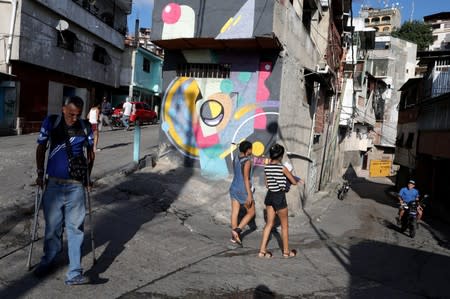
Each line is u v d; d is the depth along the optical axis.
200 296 4.57
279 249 6.92
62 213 4.36
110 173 9.30
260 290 4.94
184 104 10.41
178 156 10.47
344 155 32.84
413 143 23.50
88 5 25.20
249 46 9.62
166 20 9.54
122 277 4.75
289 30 10.27
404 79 46.09
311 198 15.52
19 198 6.72
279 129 9.88
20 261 4.73
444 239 11.41
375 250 8.00
